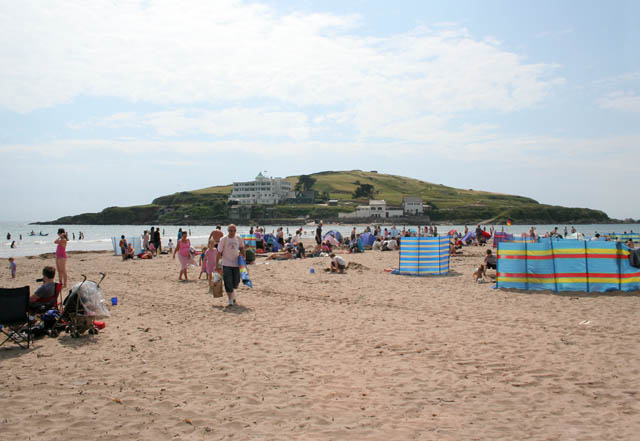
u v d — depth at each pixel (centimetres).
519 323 941
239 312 1072
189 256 1656
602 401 534
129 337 837
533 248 1389
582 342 786
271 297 1284
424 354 725
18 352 740
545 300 1218
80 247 5181
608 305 1134
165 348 764
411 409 515
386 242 3288
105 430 462
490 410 512
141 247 2995
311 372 642
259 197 19775
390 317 1009
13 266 1862
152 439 443
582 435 447
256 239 2981
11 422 479
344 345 781
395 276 1766
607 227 17725
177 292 1381
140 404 530
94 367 664
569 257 1356
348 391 570
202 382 603
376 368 659
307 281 1612
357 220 17938
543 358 698
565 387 579
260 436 448
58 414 500
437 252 1764
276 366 669
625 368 646
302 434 453
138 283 1584
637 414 496
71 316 839
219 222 18025
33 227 17388
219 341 809
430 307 1127
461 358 704
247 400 542
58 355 723
